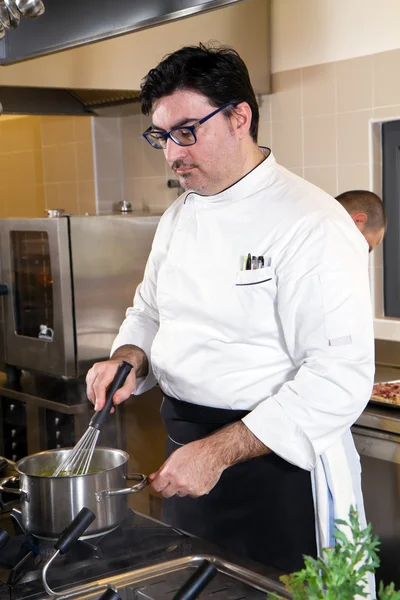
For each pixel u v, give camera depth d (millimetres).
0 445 2998
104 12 1574
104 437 2822
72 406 2705
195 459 1334
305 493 1510
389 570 2223
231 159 1504
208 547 1231
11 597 1075
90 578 1136
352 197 2387
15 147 3949
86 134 3531
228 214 1562
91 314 2799
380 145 2742
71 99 3291
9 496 1514
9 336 2973
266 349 1528
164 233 1780
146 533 1282
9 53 1861
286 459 1404
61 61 2457
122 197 3635
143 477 1356
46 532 1257
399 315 2799
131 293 2904
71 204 3693
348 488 1542
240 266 1532
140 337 1814
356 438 2209
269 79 2982
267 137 3041
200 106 1415
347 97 2746
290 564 1542
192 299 1595
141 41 2561
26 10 1434
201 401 1575
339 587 759
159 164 3416
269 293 1505
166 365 1631
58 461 1454
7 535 1181
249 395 1526
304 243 1447
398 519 2188
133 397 2883
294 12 2869
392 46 2598
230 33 2811
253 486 1546
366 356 1412
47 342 2807
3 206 4086
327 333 1402
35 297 2838
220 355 1555
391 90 2617
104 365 1617
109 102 3213
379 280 2811
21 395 2879
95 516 1223
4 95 3072
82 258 2760
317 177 2887
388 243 2797
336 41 2756
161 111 1436
